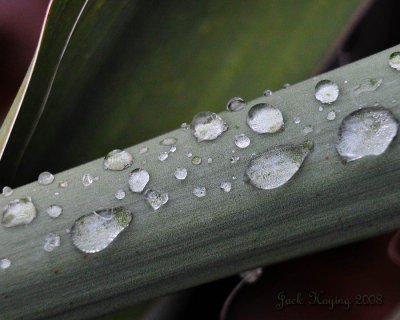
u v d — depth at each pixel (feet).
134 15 1.03
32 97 0.98
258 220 0.87
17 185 1.03
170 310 1.05
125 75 1.06
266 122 0.89
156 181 0.88
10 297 0.89
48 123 1.03
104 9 1.00
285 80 1.08
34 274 0.88
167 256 0.88
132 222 0.88
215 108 1.07
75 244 0.88
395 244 1.10
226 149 0.88
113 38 1.03
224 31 1.08
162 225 0.88
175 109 1.07
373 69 0.88
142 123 1.07
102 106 1.06
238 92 1.08
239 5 1.09
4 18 1.18
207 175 0.88
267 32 1.09
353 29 1.09
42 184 0.91
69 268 0.88
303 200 0.87
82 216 0.89
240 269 0.90
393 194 0.86
